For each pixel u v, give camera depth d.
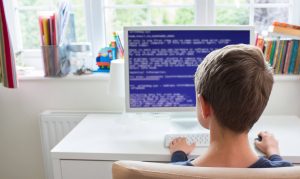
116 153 1.13
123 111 1.73
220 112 0.73
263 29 1.81
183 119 1.47
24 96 1.82
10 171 1.97
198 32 1.31
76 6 1.83
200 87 0.77
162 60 1.34
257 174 0.62
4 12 1.57
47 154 1.80
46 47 1.70
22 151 1.92
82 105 1.79
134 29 1.31
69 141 1.25
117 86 1.51
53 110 1.81
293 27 1.58
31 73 1.84
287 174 0.63
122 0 1.83
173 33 1.32
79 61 1.77
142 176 0.66
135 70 1.34
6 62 1.62
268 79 0.72
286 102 1.69
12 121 1.87
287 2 1.78
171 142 1.17
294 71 1.63
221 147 0.75
